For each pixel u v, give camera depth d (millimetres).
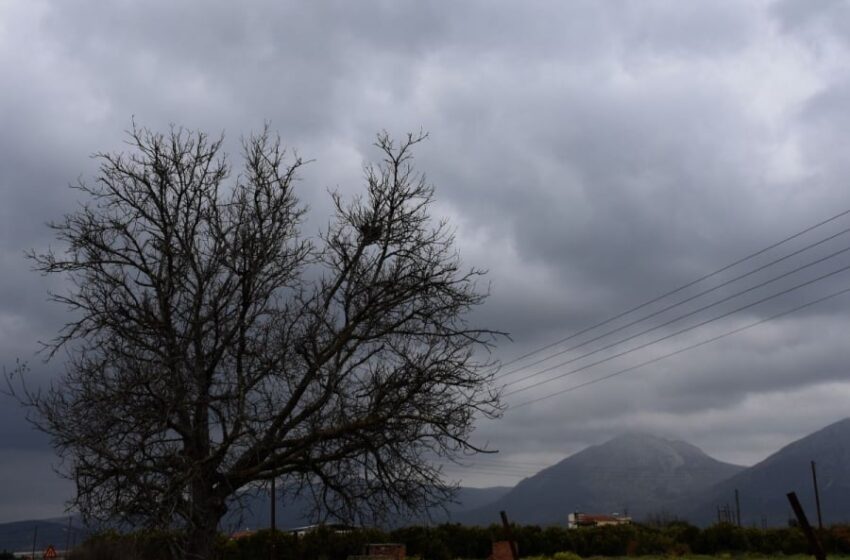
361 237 19375
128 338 17625
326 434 17609
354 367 18562
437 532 58156
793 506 10344
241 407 16516
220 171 19234
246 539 45875
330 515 19031
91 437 16469
